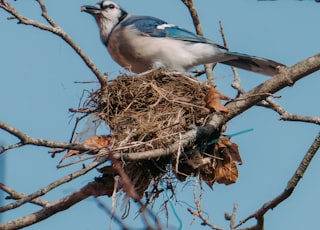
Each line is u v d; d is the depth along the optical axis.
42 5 9.86
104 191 9.73
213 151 10.87
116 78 11.77
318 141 9.95
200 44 13.81
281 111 11.20
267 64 13.65
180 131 10.55
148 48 13.82
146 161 10.36
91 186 9.71
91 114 11.48
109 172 9.70
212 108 10.77
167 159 10.41
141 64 14.08
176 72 12.12
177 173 10.48
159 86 11.89
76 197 9.45
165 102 11.38
